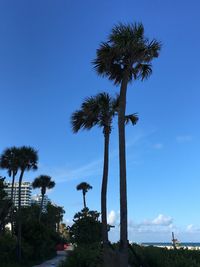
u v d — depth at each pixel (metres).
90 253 34.59
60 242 107.25
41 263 57.84
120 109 25.09
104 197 28.25
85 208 88.50
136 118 28.27
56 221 118.75
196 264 28.30
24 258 54.25
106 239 27.36
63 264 36.56
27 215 92.81
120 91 25.55
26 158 54.03
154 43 25.44
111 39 25.03
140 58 25.41
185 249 34.22
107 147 29.62
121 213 23.61
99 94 30.44
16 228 62.19
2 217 57.91
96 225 86.00
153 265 29.44
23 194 121.69
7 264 47.66
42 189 88.94
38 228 62.03
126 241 23.44
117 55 25.33
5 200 57.94
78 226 85.94
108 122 30.03
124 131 24.73
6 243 51.31
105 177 28.67
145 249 32.72
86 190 96.38
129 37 24.69
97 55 25.45
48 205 119.56
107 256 23.66
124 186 23.88
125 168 24.16
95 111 29.94
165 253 31.55
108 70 25.95
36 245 61.03
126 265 23.17
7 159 54.16
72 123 31.06
